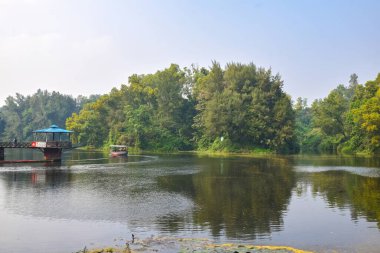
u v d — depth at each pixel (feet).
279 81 326.65
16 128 570.05
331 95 348.18
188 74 437.58
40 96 629.92
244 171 157.79
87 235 62.64
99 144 414.21
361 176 137.90
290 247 55.42
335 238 60.75
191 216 75.51
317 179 130.00
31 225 68.74
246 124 316.19
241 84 337.31
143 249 54.80
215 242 58.80
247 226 68.03
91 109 457.27
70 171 158.51
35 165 187.93
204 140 358.02
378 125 263.08
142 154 307.37
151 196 97.40
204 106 360.28
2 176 139.33
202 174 146.82
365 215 76.18
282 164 192.65
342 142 337.72
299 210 80.79
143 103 415.44
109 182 123.54
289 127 304.71
